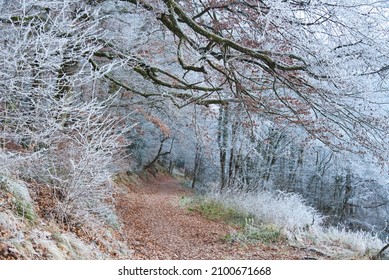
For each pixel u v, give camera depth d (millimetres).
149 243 7992
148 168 27062
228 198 14016
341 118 7387
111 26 9344
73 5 6770
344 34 6336
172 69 13070
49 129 4898
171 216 12555
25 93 4168
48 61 4352
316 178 20188
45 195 5914
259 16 6219
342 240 8953
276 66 6672
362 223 17812
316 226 11266
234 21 7281
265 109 9031
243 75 8617
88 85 8914
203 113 13680
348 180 18703
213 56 7711
